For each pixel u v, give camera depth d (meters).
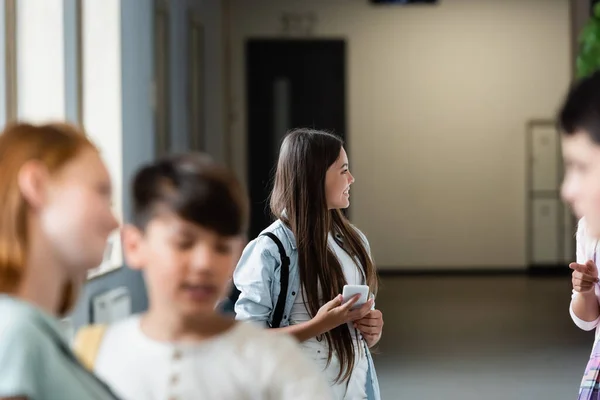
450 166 16.23
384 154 16.22
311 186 3.53
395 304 12.91
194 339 1.85
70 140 1.69
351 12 16.05
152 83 8.94
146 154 8.64
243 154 15.98
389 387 7.90
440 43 16.09
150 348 1.85
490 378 8.20
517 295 13.62
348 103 16.16
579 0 15.54
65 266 1.69
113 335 1.91
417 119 16.19
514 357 9.12
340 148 3.59
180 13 10.90
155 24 9.27
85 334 1.93
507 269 16.30
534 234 16.19
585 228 3.40
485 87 16.16
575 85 1.93
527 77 16.09
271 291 3.52
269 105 16.03
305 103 16.06
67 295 1.78
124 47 7.75
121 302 7.01
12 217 1.63
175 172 1.78
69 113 6.49
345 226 3.71
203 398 1.82
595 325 3.51
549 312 11.98
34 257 1.65
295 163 3.55
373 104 16.16
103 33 7.43
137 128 8.24
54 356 1.51
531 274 16.19
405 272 16.31
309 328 3.38
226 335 1.85
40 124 1.72
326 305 3.42
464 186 16.25
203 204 1.74
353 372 3.55
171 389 1.82
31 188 1.63
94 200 1.68
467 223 16.30
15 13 5.46
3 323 1.50
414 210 16.28
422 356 9.23
